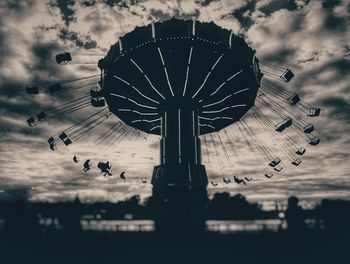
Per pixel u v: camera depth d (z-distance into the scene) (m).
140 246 32.50
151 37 46.06
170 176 44.16
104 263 32.44
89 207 36.25
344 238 32.09
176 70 48.31
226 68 48.66
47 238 33.62
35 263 32.91
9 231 33.94
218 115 55.22
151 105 51.81
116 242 32.75
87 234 33.34
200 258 31.92
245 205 38.06
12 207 34.75
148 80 49.53
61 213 34.56
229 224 32.72
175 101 49.72
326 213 33.47
